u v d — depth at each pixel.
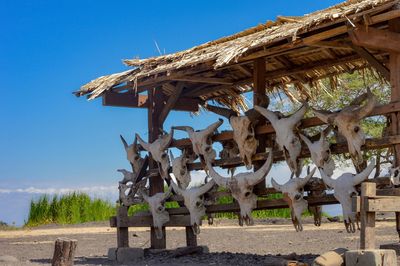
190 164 12.41
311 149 10.04
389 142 9.31
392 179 9.12
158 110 13.55
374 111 9.56
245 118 11.15
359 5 9.04
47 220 26.69
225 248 14.41
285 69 12.92
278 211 26.03
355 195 9.08
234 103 14.23
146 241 16.94
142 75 12.19
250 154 11.16
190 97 14.18
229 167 12.12
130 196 13.04
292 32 9.40
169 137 12.69
